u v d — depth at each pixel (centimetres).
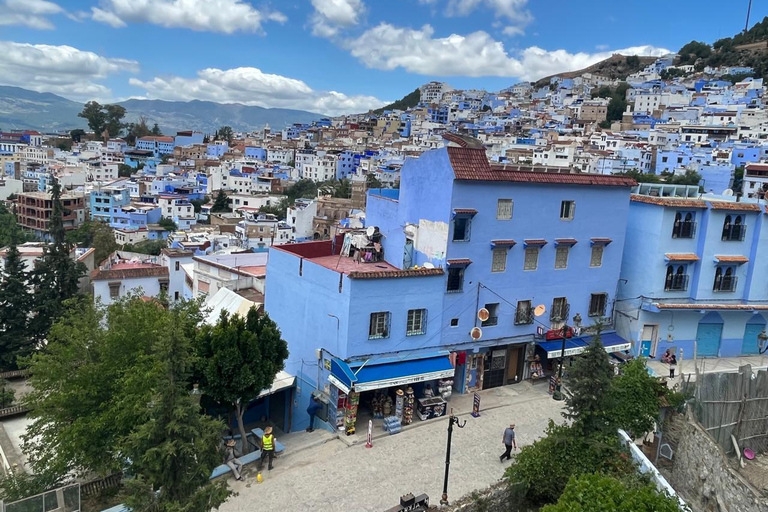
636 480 1978
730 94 19138
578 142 16138
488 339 3412
